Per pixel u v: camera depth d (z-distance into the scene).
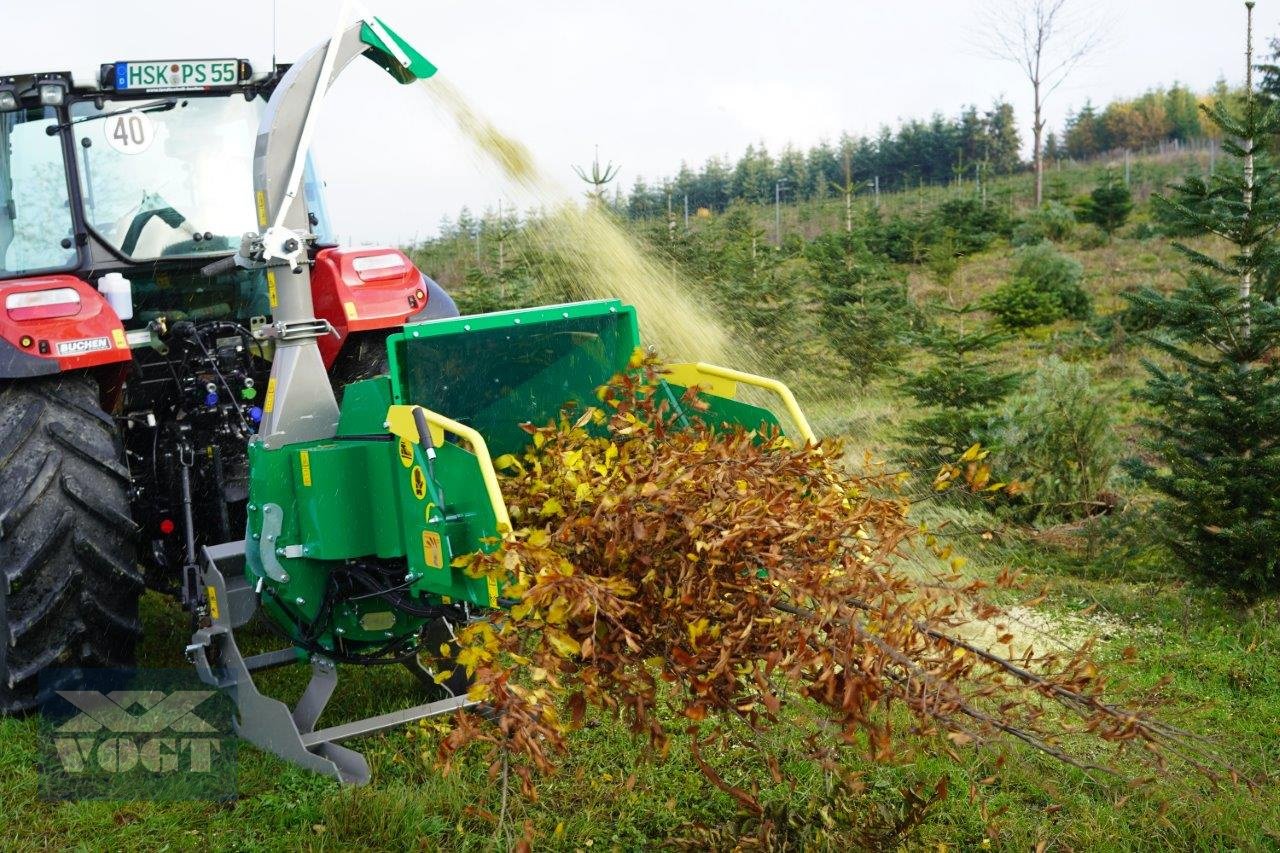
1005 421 7.55
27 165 4.79
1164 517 5.76
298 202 4.09
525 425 3.65
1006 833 3.42
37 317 4.30
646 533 3.00
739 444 3.30
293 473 3.78
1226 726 4.21
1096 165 40.47
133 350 4.96
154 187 4.96
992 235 21.22
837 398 10.91
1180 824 3.49
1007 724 2.99
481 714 3.08
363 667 4.83
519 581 2.81
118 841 3.42
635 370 3.88
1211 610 5.54
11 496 4.12
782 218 27.41
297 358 3.96
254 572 3.91
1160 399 5.76
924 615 2.99
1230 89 37.50
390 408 3.46
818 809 3.39
